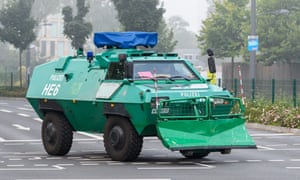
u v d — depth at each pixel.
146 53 27.41
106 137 26.81
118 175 22.19
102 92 27.06
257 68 93.94
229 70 97.19
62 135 29.20
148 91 25.34
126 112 25.80
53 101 29.50
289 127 43.19
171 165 25.06
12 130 43.81
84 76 28.58
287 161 26.30
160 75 26.67
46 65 31.11
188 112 25.48
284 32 95.69
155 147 32.44
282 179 21.11
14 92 98.94
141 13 84.69
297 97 51.19
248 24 99.50
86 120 28.62
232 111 26.06
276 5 97.00
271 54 95.00
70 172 22.98
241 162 26.02
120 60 26.67
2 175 22.16
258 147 32.19
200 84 26.55
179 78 26.78
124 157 26.16
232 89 60.19
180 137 25.11
